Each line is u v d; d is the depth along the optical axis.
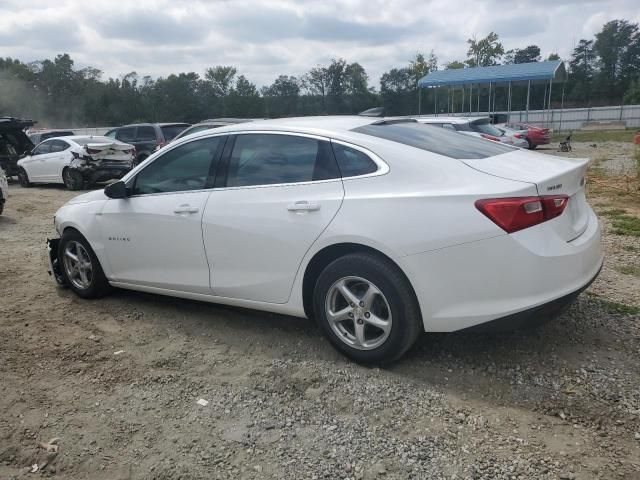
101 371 3.93
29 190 15.32
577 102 84.56
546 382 3.51
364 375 3.68
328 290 3.76
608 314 4.50
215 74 61.12
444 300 3.39
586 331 4.20
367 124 4.18
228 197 4.20
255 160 4.18
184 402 3.49
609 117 47.47
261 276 4.07
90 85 67.44
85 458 2.99
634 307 4.64
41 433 3.21
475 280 3.31
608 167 16.81
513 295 3.28
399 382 3.57
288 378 3.70
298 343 4.22
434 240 3.34
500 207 3.23
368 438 3.04
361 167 3.72
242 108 53.31
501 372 3.65
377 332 3.74
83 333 4.60
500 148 4.20
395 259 3.44
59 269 5.67
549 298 3.29
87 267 5.33
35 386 3.74
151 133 18.11
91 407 3.48
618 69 83.62
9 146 17.47
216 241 4.23
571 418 3.14
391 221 3.46
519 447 2.91
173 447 3.05
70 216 5.29
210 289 4.39
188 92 60.41
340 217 3.64
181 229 4.43
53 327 4.74
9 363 4.07
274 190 4.00
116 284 5.13
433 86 41.88
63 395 3.62
